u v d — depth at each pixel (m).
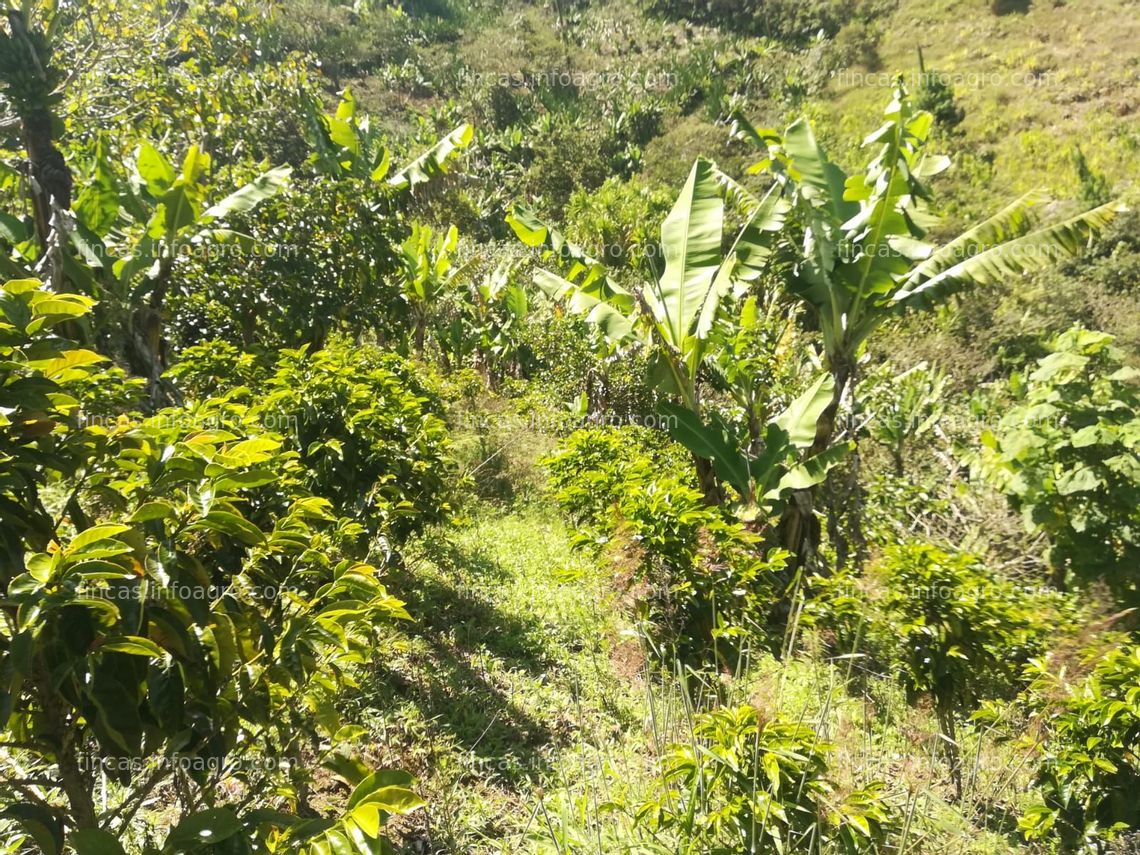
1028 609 4.63
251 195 7.87
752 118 38.28
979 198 27.67
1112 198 24.58
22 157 9.05
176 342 8.54
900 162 7.62
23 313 1.97
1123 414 6.34
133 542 1.92
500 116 42.34
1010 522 7.68
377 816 1.91
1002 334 17.38
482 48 50.06
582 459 7.86
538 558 7.85
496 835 3.78
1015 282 19.45
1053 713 3.87
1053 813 3.48
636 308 8.42
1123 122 31.48
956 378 15.66
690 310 8.04
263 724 2.41
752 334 10.03
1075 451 6.36
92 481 2.15
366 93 43.44
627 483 6.32
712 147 35.16
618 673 5.21
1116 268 20.66
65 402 2.01
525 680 5.36
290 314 8.98
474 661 5.51
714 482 8.23
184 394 6.87
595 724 4.76
